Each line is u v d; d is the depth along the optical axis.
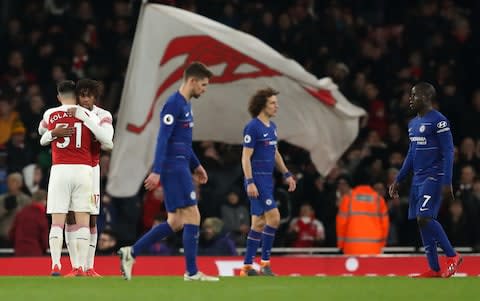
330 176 57.09
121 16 70.19
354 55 69.44
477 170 59.34
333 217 55.19
